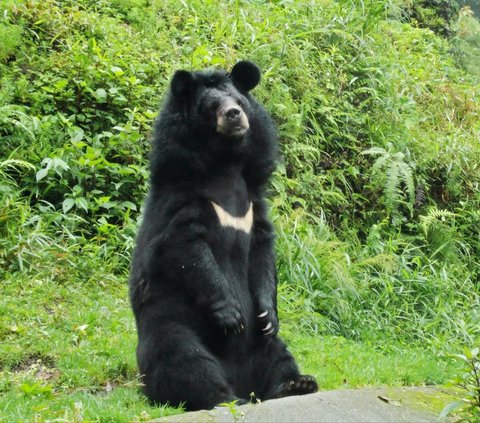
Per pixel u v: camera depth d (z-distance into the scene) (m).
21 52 15.39
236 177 8.90
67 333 10.65
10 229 12.73
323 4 19.83
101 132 14.71
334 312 13.27
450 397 8.28
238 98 9.02
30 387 8.57
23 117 13.92
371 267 14.52
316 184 15.62
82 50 15.24
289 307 12.78
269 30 17.83
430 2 24.58
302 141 16.09
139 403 8.17
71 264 12.51
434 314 14.12
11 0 16.22
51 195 13.84
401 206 16.66
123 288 12.38
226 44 17.02
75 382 9.30
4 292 11.61
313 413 7.18
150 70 15.59
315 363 10.73
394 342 13.05
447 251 15.82
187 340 8.11
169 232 8.32
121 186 14.04
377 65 18.48
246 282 8.73
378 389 8.02
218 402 7.88
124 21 17.73
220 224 8.58
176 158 8.63
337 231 15.65
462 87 20.56
